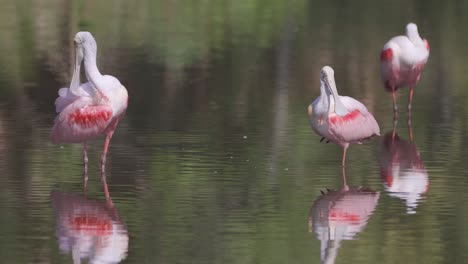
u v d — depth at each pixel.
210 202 12.79
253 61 26.70
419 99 21.45
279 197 13.06
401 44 19.94
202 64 26.05
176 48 29.02
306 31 33.47
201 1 43.28
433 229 11.57
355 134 14.87
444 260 10.40
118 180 13.96
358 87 22.95
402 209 12.50
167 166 14.80
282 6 41.94
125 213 12.24
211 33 32.84
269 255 10.54
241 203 12.72
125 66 25.44
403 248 10.84
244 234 11.34
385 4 42.41
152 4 41.88
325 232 11.44
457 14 38.47
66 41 30.12
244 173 14.39
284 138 16.95
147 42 30.22
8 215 12.11
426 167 14.92
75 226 11.66
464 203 12.79
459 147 16.47
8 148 15.98
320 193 13.27
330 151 16.02
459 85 23.17
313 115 14.90
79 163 15.01
